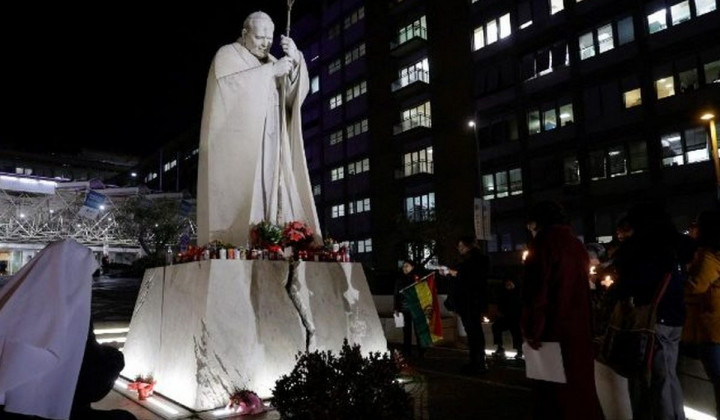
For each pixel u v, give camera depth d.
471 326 6.92
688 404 5.13
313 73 44.72
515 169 28.91
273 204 7.01
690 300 4.25
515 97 29.05
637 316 3.87
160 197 34.59
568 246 3.57
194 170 57.97
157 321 6.24
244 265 5.83
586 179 25.47
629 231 4.86
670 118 22.67
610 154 24.78
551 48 27.52
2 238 34.53
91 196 30.23
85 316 2.05
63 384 1.96
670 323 3.94
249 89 6.79
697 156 21.80
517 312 8.31
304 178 7.45
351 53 40.81
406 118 36.19
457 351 9.20
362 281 6.96
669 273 3.91
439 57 33.62
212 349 5.26
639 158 23.73
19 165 60.19
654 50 23.31
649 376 3.78
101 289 20.98
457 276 7.13
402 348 9.06
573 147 26.16
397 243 30.94
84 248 2.17
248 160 6.71
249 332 5.57
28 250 42.31
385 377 3.49
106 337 10.00
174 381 5.48
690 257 4.23
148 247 35.53
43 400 1.91
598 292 5.84
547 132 27.44
